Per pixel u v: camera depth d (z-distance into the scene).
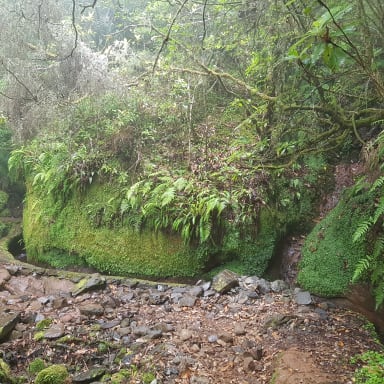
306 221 5.91
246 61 6.64
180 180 5.84
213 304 4.91
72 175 6.43
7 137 8.05
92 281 5.36
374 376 3.20
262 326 4.33
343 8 2.46
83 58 6.74
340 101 5.44
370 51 3.60
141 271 5.96
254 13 6.27
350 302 4.76
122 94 6.88
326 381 3.22
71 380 3.55
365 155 4.72
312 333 4.15
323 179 6.09
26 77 6.64
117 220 6.12
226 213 5.70
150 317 4.62
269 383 3.41
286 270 5.77
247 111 6.27
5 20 6.73
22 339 4.11
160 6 8.11
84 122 6.89
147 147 6.69
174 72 7.09
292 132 5.78
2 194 8.29
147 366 3.68
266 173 5.86
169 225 5.82
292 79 5.79
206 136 6.28
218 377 3.54
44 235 6.62
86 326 4.38
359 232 4.21
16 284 5.39
